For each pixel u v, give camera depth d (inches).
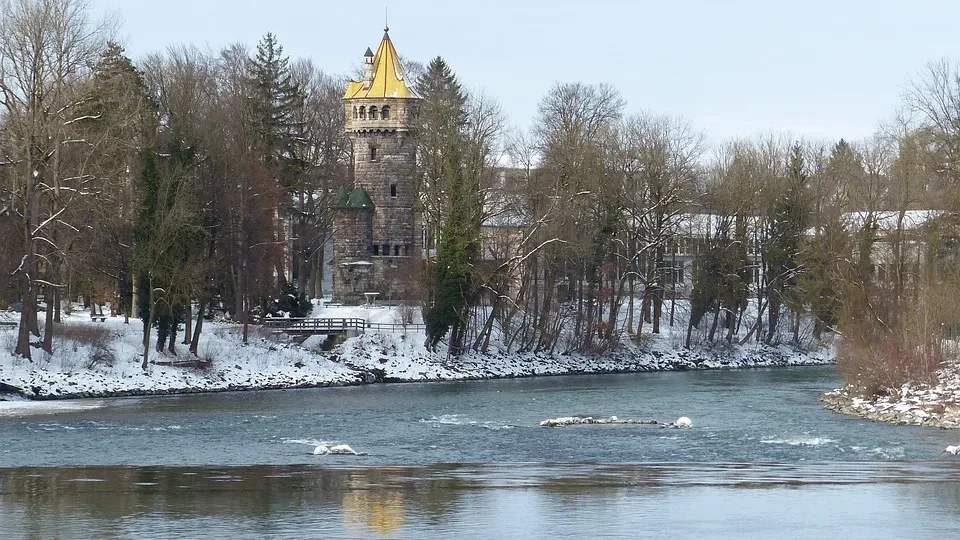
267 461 1972.2
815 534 1359.5
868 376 2839.6
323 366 3900.1
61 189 3073.3
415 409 2938.0
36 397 3134.8
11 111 3088.1
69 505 1530.5
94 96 3248.0
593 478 1759.4
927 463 1919.3
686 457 2009.1
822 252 3865.7
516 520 1430.9
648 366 4431.6
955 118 3442.4
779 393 3346.5
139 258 3410.4
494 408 2957.7
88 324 3668.8
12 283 3240.7
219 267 3799.2
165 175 3415.4
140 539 1336.1
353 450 2096.5
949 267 3016.7
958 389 2615.7
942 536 1348.4
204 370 3604.8
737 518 1440.7
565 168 4232.3
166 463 1948.8
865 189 3865.7
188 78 4060.0
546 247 4131.4
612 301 4562.0
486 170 4244.6
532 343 4379.9
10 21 3051.2
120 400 3181.6
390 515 1464.1
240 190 3922.2
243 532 1368.1
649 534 1358.3
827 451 2070.6
